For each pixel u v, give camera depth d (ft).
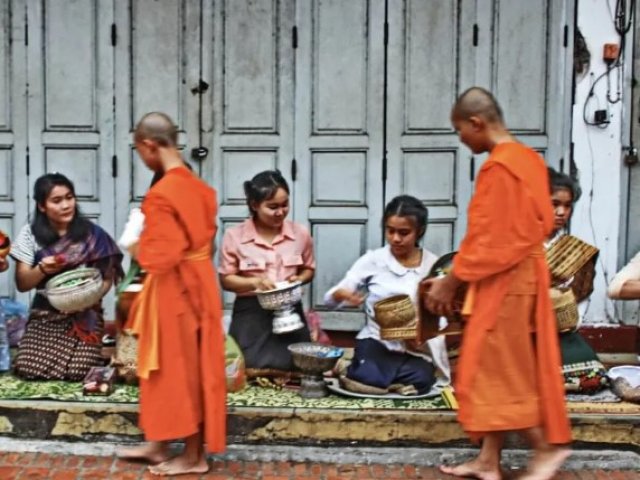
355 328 15.79
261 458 11.27
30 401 11.67
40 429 11.59
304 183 15.70
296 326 12.55
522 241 9.45
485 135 9.87
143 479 10.57
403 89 15.42
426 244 15.69
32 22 15.60
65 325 12.92
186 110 15.67
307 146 15.62
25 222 15.90
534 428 9.98
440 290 10.18
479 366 9.80
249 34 15.49
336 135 15.56
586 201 15.40
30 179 15.84
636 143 15.34
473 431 9.85
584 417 11.50
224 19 15.49
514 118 15.40
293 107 15.57
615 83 15.20
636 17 15.10
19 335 14.66
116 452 11.32
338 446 11.51
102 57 15.62
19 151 15.80
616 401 12.17
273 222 12.85
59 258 12.62
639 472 11.12
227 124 15.69
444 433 11.47
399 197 12.46
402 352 12.41
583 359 12.60
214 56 15.56
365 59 15.44
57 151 15.80
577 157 15.34
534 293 9.86
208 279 10.39
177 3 15.51
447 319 10.91
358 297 12.65
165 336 10.12
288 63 15.51
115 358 12.68
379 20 15.33
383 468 11.09
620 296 11.54
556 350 9.96
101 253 13.00
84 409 11.53
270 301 12.37
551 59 15.24
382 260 12.73
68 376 12.68
